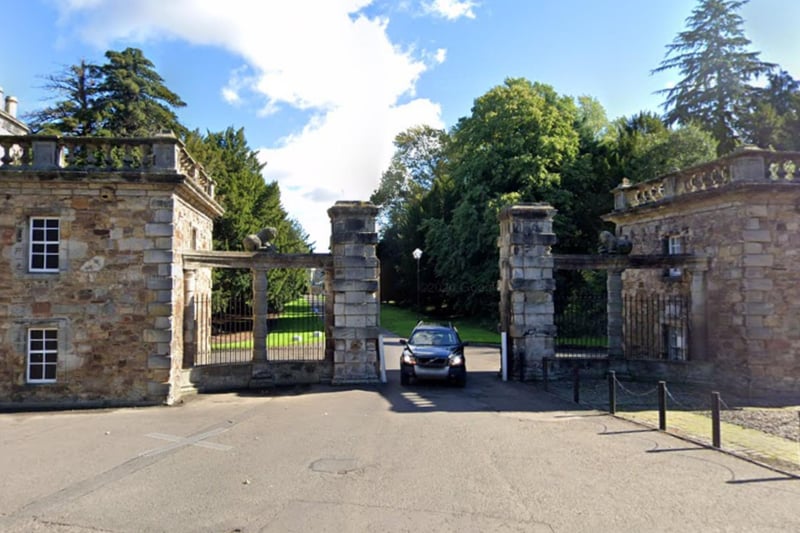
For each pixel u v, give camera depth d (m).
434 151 52.44
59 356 13.19
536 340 16.28
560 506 6.12
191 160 15.90
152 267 13.43
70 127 30.34
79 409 12.77
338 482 7.02
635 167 29.97
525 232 16.48
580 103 41.03
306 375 15.53
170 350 13.34
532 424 10.37
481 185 31.05
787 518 5.74
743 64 33.41
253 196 31.09
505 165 30.59
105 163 13.73
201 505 6.26
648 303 19.16
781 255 14.34
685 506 6.10
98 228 13.39
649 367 16.34
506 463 7.80
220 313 26.64
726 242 15.05
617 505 6.14
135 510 6.13
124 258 13.40
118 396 13.19
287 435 9.64
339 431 9.87
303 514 5.94
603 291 27.86
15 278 13.20
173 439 9.51
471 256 32.34
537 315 16.34
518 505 6.16
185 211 15.15
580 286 30.31
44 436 9.88
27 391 13.04
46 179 13.05
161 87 34.41
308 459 8.11
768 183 13.84
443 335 16.33
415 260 43.56
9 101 16.88
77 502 6.41
